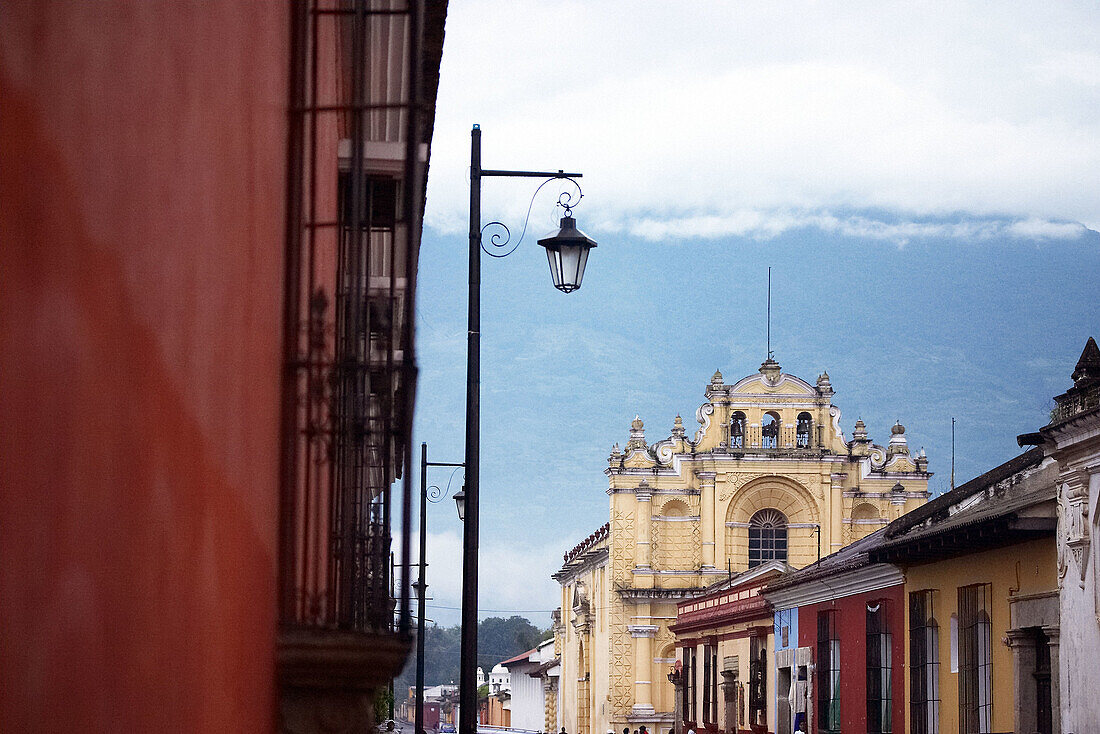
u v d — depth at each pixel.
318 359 7.18
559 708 96.88
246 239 5.36
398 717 163.88
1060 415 24.03
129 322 3.16
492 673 164.00
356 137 7.36
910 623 31.08
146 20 3.24
